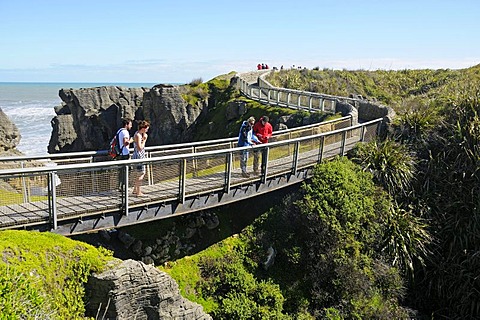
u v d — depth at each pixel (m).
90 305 7.26
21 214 7.60
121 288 7.39
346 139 15.16
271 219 12.73
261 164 11.37
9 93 142.25
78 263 7.18
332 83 36.41
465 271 12.20
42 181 8.10
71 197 8.36
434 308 12.30
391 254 12.21
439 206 13.77
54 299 6.61
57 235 7.45
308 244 11.95
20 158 8.96
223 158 11.15
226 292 10.45
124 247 9.83
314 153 13.35
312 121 21.86
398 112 19.30
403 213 13.33
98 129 40.25
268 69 50.31
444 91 22.72
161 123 35.66
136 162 8.52
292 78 36.94
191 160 10.35
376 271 11.60
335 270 11.19
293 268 11.78
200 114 35.94
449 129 15.81
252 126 11.59
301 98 25.77
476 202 13.15
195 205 9.89
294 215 12.48
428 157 15.36
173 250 10.59
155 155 12.30
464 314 11.85
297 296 11.02
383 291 11.48
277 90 27.09
